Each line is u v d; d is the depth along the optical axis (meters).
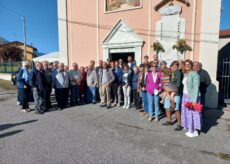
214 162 3.13
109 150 3.54
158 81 5.09
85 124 5.02
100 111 6.34
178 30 7.51
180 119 4.60
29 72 6.19
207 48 6.96
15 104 7.65
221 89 8.09
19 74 6.27
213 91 6.73
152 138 4.11
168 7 7.60
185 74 4.28
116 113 6.09
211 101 6.76
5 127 4.76
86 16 9.81
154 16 8.00
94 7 9.52
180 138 4.11
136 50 8.53
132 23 8.59
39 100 6.05
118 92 6.99
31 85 5.96
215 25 6.77
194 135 4.18
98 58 9.70
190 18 7.26
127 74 6.60
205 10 6.88
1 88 12.65
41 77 6.01
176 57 7.61
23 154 3.37
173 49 7.59
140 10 8.33
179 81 4.53
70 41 10.48
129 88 6.60
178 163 3.10
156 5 7.80
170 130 4.58
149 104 5.28
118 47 9.03
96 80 7.35
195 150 3.55
